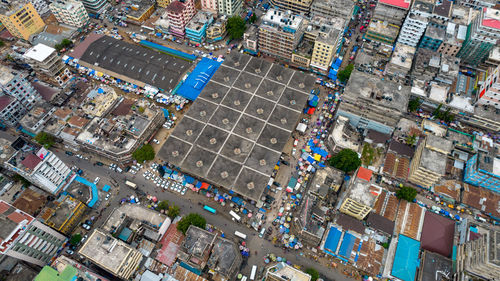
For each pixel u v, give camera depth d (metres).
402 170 165.62
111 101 188.00
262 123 171.75
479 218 153.50
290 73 191.12
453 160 169.38
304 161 175.25
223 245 136.12
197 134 169.12
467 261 128.12
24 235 124.44
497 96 169.50
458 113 179.75
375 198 139.00
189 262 135.25
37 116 179.00
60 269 121.50
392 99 163.00
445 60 191.25
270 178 167.38
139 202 163.88
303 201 153.25
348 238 145.12
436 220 149.62
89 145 168.88
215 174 156.62
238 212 160.88
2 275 131.62
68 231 152.25
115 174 172.62
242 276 141.00
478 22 190.00
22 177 162.38
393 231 147.25
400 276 135.00
